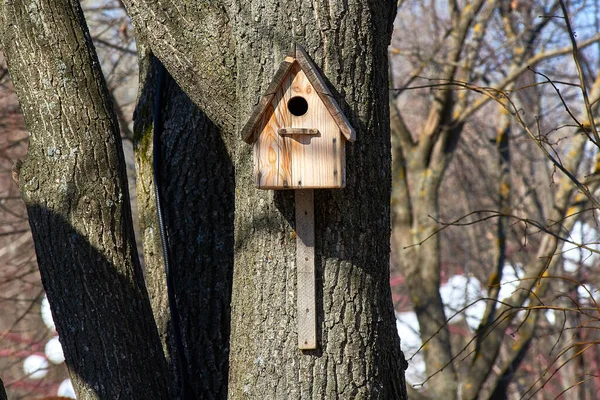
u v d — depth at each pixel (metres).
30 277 20.83
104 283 7.43
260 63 6.40
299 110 6.45
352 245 6.34
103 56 19.59
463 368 24.58
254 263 6.49
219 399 8.40
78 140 7.50
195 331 8.54
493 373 24.58
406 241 18.83
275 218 6.41
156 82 9.27
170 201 8.80
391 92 19.17
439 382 18.02
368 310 6.39
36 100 7.53
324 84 6.16
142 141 9.23
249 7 6.44
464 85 8.25
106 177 7.54
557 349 23.41
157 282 8.81
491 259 26.86
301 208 6.31
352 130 6.05
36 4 7.55
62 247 7.41
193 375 8.45
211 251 8.65
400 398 6.73
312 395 6.28
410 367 28.89
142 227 9.03
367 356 6.36
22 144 18.91
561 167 8.02
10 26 7.60
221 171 8.72
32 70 7.54
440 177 18.89
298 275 6.31
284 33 6.33
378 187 6.48
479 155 28.11
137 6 7.12
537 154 26.62
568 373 23.23
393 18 7.14
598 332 21.86
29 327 21.20
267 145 6.21
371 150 6.42
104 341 7.33
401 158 19.17
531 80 23.27
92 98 7.59
